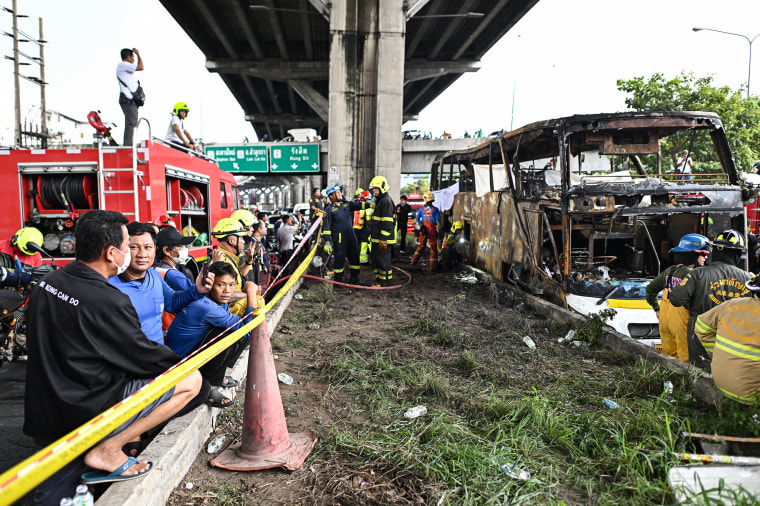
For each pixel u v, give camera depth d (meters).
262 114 62.22
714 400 3.70
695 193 6.08
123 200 6.01
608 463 2.94
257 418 3.07
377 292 9.01
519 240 7.86
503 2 31.50
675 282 4.56
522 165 10.54
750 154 20.83
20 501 2.66
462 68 43.88
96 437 1.88
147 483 2.42
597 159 7.59
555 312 6.40
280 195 73.69
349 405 3.95
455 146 31.84
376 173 24.25
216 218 8.73
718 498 2.35
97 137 6.96
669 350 4.88
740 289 4.06
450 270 11.97
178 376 2.37
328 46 42.06
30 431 2.30
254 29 37.84
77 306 2.23
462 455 3.00
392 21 23.84
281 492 2.74
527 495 2.62
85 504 2.20
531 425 3.42
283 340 5.74
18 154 5.98
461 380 4.47
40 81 27.17
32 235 5.57
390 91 24.06
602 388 4.20
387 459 3.05
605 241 6.86
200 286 3.41
